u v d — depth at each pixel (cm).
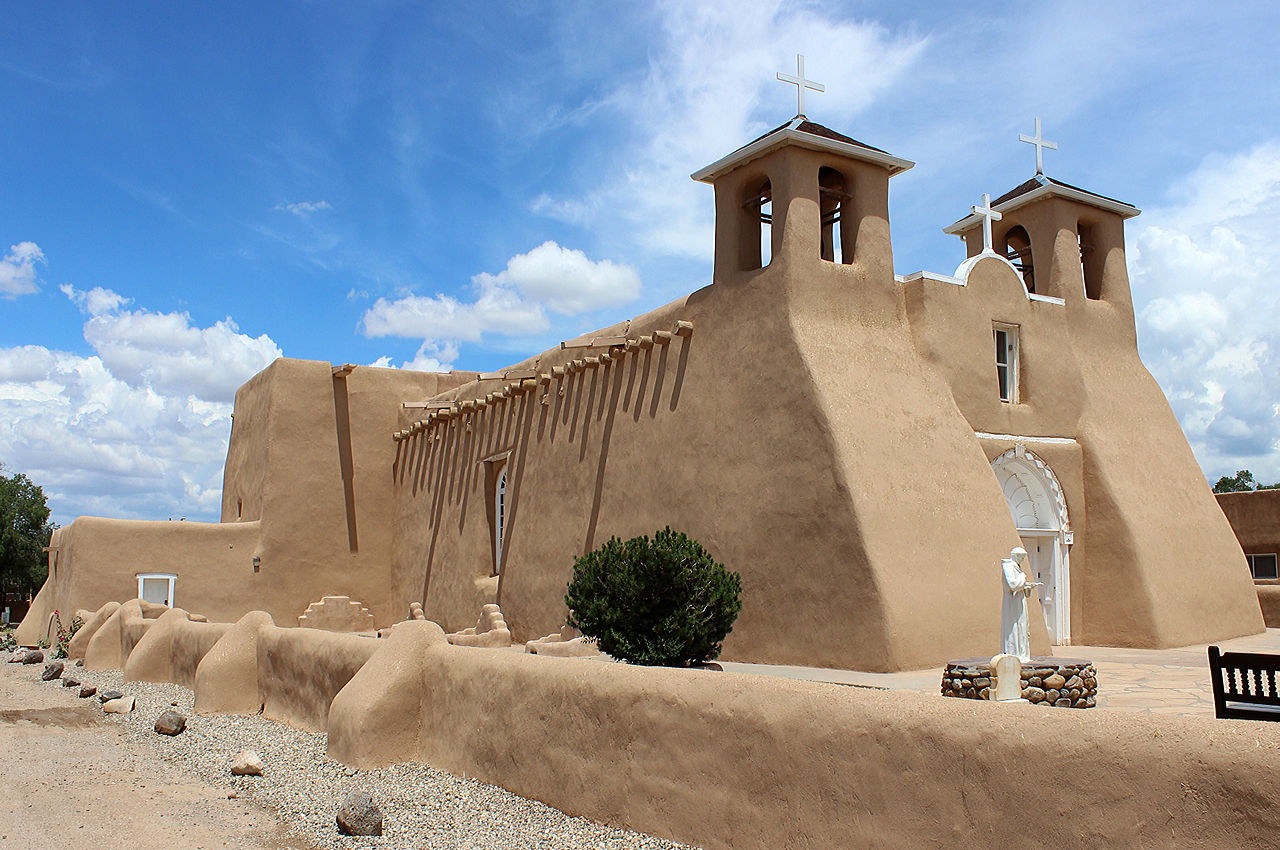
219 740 1080
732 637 1413
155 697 1415
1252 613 1772
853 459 1316
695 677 650
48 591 2512
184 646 1548
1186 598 1652
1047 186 1831
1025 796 442
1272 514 2378
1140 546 1631
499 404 2175
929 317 1552
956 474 1420
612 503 1725
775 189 1501
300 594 2433
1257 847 365
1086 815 419
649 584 1110
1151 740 407
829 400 1355
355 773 893
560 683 758
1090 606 1666
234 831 729
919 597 1269
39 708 1335
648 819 659
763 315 1473
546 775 758
